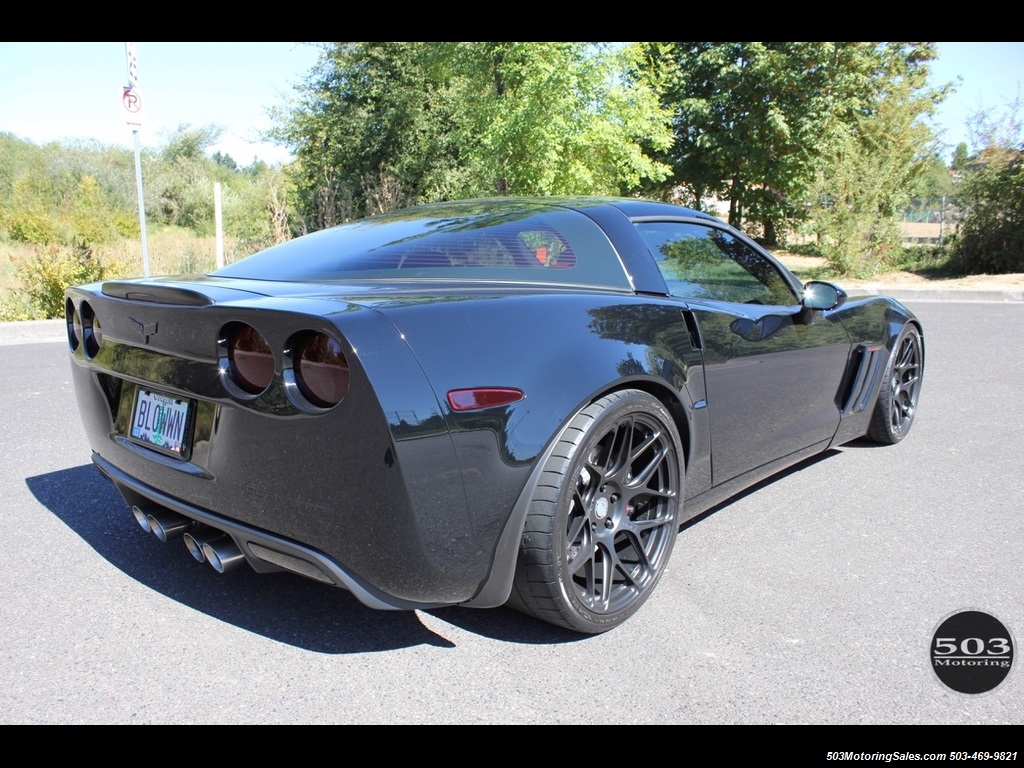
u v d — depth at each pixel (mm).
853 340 3639
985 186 15008
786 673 2088
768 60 19891
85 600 2490
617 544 2426
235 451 1988
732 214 23906
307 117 21062
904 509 3295
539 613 2186
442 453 1865
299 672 2098
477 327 2016
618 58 12383
